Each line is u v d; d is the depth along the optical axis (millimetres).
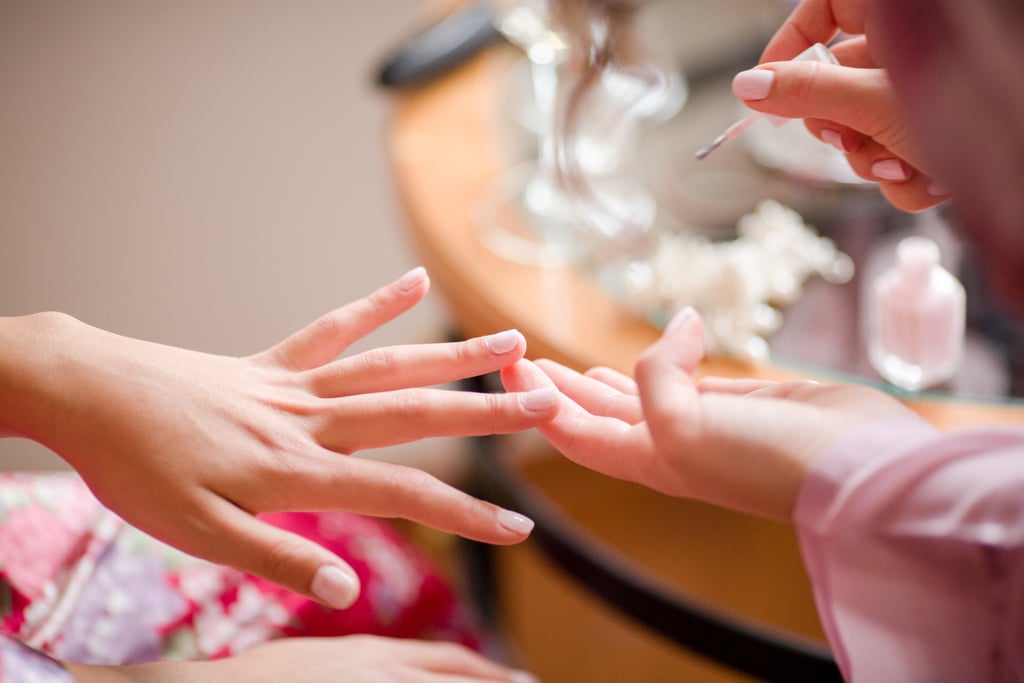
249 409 662
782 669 788
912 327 732
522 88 986
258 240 1366
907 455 583
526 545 1308
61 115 1265
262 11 1264
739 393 645
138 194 1317
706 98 930
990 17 535
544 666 1200
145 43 1255
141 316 1376
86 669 660
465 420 651
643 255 826
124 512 654
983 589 579
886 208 842
